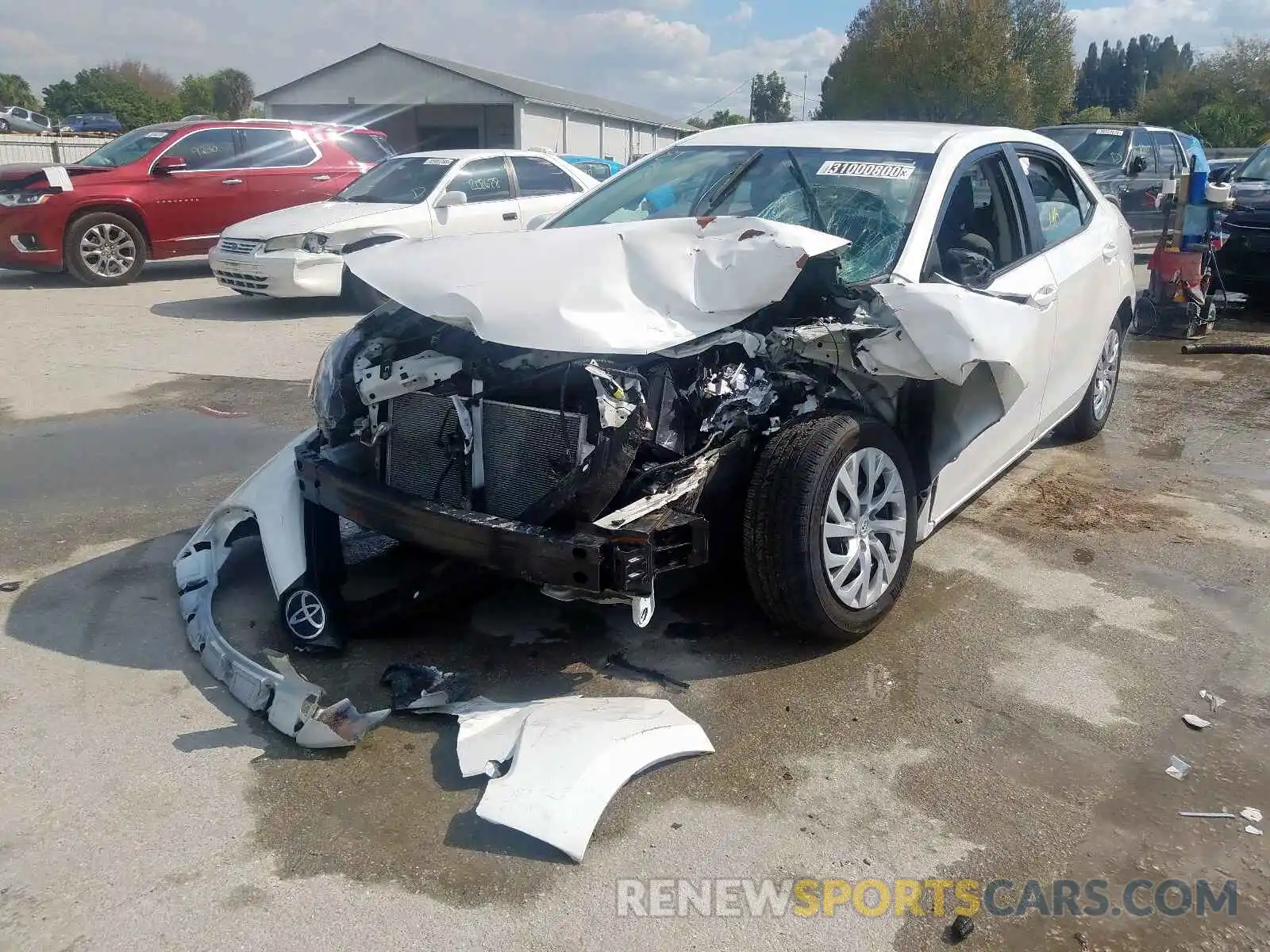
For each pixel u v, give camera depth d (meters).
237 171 12.68
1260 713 3.31
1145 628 3.86
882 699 3.34
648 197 4.62
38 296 11.38
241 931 2.34
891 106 42.72
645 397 3.15
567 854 2.58
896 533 3.70
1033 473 5.61
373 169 11.33
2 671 3.42
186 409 6.70
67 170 12.00
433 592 3.64
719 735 3.12
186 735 3.08
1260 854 2.68
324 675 3.42
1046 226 4.95
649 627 3.77
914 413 3.84
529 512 3.15
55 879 2.49
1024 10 43.25
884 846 2.67
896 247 3.86
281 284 9.86
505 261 3.43
